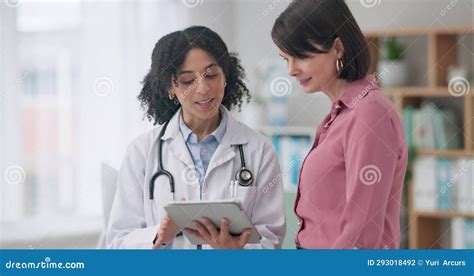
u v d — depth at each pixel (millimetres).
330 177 1438
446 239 2938
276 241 1563
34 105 3031
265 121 3070
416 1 3029
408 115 2932
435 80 2926
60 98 3035
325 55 1487
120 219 1622
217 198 1591
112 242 1592
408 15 3047
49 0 3029
